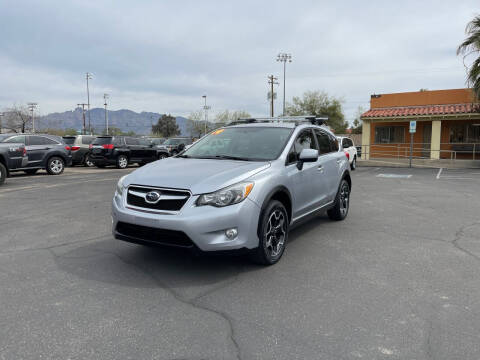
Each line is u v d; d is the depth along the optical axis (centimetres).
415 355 256
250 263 437
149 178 400
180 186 375
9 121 6322
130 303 334
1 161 1189
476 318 309
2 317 307
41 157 1499
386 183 1238
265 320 305
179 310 322
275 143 493
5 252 477
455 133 2211
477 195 965
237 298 346
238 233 378
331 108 5362
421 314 316
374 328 292
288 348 265
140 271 410
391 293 357
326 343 271
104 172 1670
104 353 258
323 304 334
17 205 804
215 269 416
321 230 595
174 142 2362
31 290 361
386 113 2261
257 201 394
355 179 1367
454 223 646
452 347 266
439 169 1852
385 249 496
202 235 361
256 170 416
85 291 359
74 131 7150
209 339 277
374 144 2414
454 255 471
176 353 259
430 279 392
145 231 382
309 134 564
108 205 805
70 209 761
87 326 294
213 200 369
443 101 2220
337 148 662
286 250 489
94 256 459
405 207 796
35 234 565
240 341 274
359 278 394
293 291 361
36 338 276
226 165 428
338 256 466
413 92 2309
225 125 620
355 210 762
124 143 1931
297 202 486
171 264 431
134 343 271
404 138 2341
